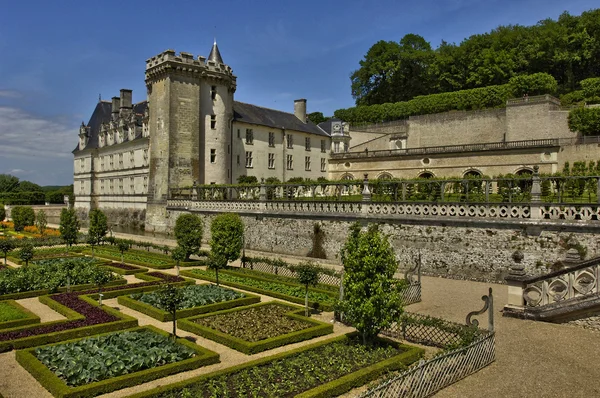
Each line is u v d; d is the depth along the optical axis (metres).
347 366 10.75
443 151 54.16
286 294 19.00
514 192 26.25
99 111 66.88
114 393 9.77
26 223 51.75
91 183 63.19
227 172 49.88
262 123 54.84
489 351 11.37
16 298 18.56
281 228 30.89
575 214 19.38
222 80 49.03
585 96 59.41
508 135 54.78
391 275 12.09
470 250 22.06
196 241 28.80
